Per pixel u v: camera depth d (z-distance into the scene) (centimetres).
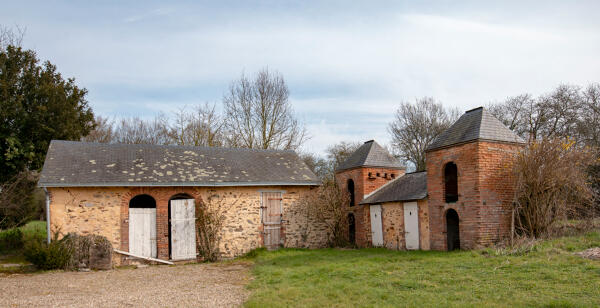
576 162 1298
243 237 1731
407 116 3572
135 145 1864
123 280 1170
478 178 1335
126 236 1540
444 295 767
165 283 1104
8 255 1684
